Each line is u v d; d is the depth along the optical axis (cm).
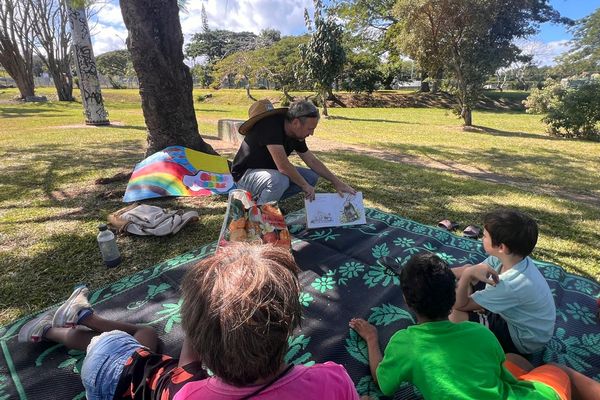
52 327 209
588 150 932
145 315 239
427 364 147
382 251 319
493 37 1298
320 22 1741
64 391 184
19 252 326
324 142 984
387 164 687
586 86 1216
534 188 580
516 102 2931
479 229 370
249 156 367
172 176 480
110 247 301
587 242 364
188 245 340
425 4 1227
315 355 208
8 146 799
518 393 142
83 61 1165
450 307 161
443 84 1517
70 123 1303
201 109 2395
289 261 115
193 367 134
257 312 96
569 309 250
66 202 450
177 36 523
